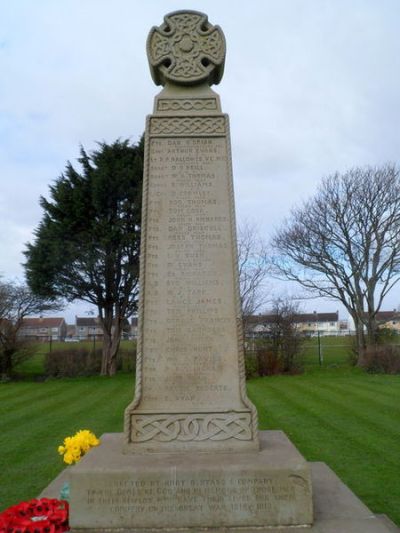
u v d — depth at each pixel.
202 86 5.45
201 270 4.91
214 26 5.48
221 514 3.86
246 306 25.30
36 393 17.25
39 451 8.51
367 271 24.47
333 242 24.48
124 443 4.46
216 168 5.16
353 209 24.20
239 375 4.68
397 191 23.83
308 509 3.86
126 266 22.88
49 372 23.64
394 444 8.58
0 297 30.25
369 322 24.53
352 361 25.56
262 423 10.63
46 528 3.73
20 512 3.90
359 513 4.11
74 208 22.22
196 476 3.89
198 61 5.43
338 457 7.76
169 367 4.70
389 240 24.17
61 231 22.20
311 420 10.88
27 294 26.86
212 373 4.69
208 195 5.09
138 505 3.86
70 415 12.26
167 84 5.48
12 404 14.50
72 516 3.85
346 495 4.52
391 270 24.09
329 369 24.22
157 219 5.03
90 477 3.89
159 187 5.11
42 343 28.17
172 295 4.85
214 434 4.49
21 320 24.16
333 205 25.31
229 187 5.10
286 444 4.71
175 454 4.36
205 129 5.24
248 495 3.87
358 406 12.70
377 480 6.55
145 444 4.46
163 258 4.93
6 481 6.75
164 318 4.80
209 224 5.02
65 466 7.47
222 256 4.95
